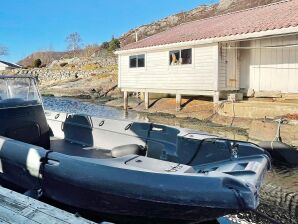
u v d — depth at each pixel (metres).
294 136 7.96
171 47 13.48
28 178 3.76
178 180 2.97
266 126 8.55
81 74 30.53
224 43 12.27
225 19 14.90
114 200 3.19
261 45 12.76
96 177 3.15
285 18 10.69
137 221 3.45
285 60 12.28
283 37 12.21
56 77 32.16
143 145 5.05
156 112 14.27
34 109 5.34
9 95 5.12
